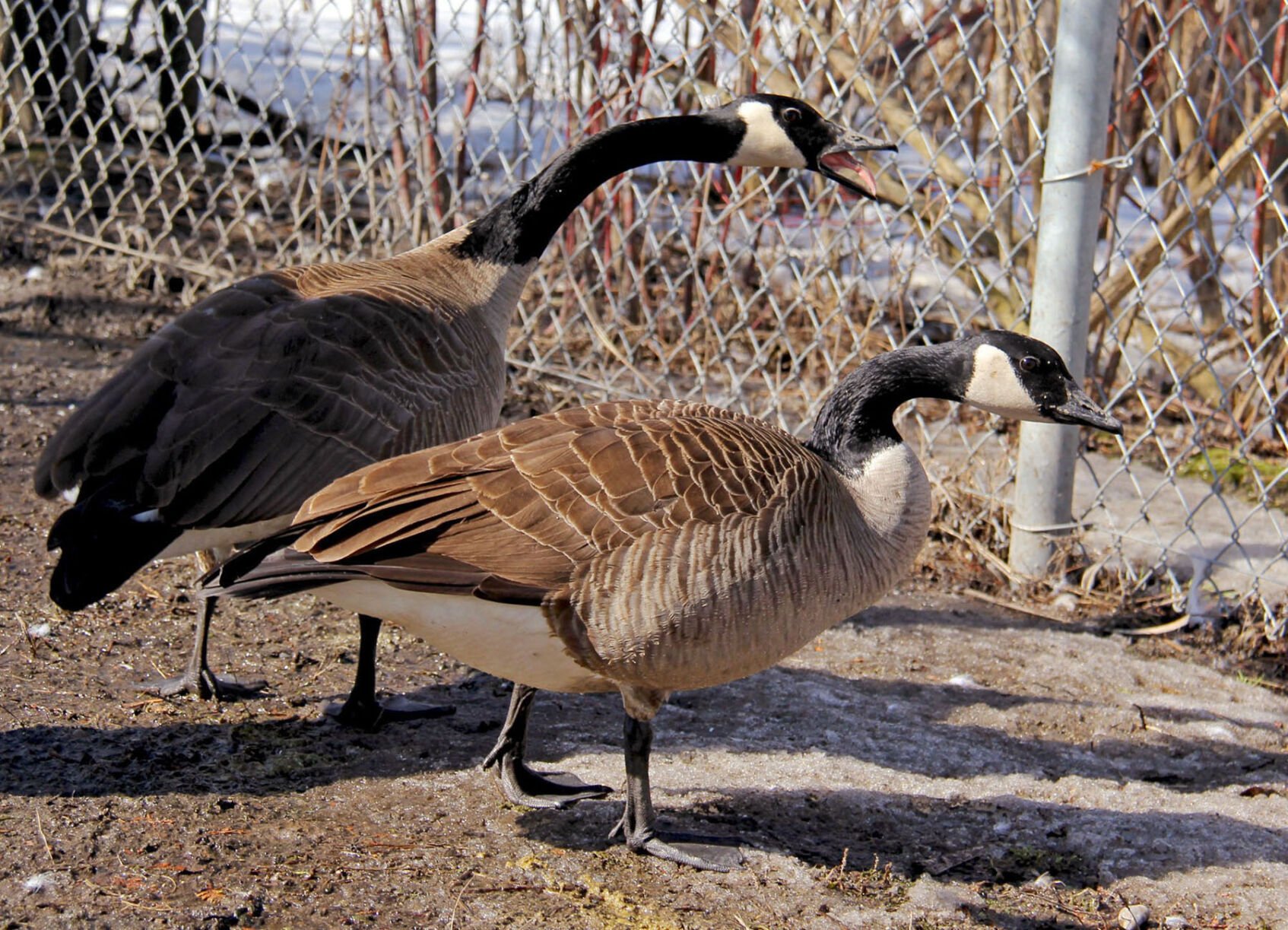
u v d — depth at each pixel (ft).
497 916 4.83
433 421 5.60
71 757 5.39
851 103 8.60
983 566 7.27
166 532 5.16
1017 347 5.38
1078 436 7.04
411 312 5.69
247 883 4.88
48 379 8.29
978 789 5.61
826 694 6.12
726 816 5.38
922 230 7.63
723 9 7.80
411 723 5.78
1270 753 5.98
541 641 4.90
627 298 8.26
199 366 5.36
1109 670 6.48
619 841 5.20
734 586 4.88
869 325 7.66
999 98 8.02
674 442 4.96
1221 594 6.99
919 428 7.90
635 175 8.35
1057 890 5.13
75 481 5.25
